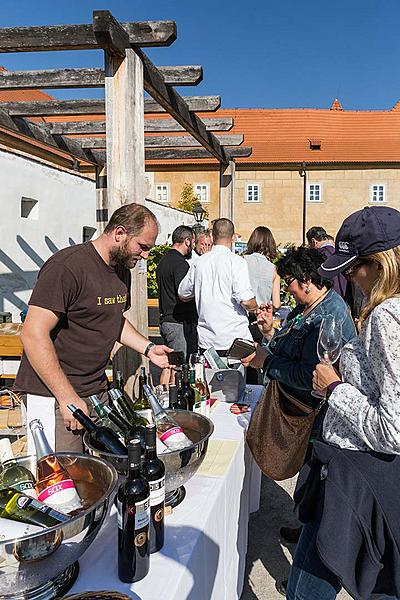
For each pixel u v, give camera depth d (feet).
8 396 12.87
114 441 5.29
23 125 17.54
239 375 9.36
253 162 104.99
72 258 7.22
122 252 7.43
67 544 3.78
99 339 7.66
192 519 5.18
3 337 15.46
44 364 6.80
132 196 10.41
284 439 7.45
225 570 6.36
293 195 105.19
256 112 119.85
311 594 5.82
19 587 3.71
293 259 7.92
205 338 13.78
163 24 10.05
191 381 8.21
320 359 6.11
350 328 7.57
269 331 9.93
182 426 6.20
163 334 17.69
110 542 4.84
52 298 6.94
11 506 4.00
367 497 5.19
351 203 104.53
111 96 10.19
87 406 7.21
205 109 15.71
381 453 5.29
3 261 25.70
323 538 5.18
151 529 4.56
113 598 3.83
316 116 117.70
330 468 5.40
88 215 34.40
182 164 104.01
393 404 4.70
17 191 26.63
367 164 103.50
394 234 5.06
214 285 13.43
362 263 5.32
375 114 117.70
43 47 9.86
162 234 51.52
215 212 103.76
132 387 11.04
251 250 17.22
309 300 7.94
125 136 10.19
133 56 10.30
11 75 12.76
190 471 5.14
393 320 4.70
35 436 5.10
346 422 5.33
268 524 11.08
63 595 4.04
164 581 4.25
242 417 8.52
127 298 8.19
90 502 4.59
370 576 5.21
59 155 32.73
